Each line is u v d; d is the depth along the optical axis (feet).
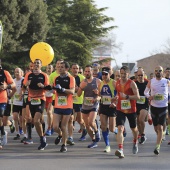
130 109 39.83
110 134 59.06
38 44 56.34
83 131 52.34
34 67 43.47
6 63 145.38
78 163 36.68
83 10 172.65
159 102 42.14
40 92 43.24
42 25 146.61
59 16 172.04
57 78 42.78
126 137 56.34
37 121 42.83
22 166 35.01
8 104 48.34
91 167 34.96
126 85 39.55
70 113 42.52
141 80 49.88
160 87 42.32
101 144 48.98
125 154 41.86
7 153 41.68
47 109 55.77
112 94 43.16
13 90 44.14
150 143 50.49
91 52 179.93
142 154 42.06
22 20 137.90
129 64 86.74
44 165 35.58
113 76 55.52
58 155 40.78
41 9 146.92
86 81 44.29
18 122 52.60
